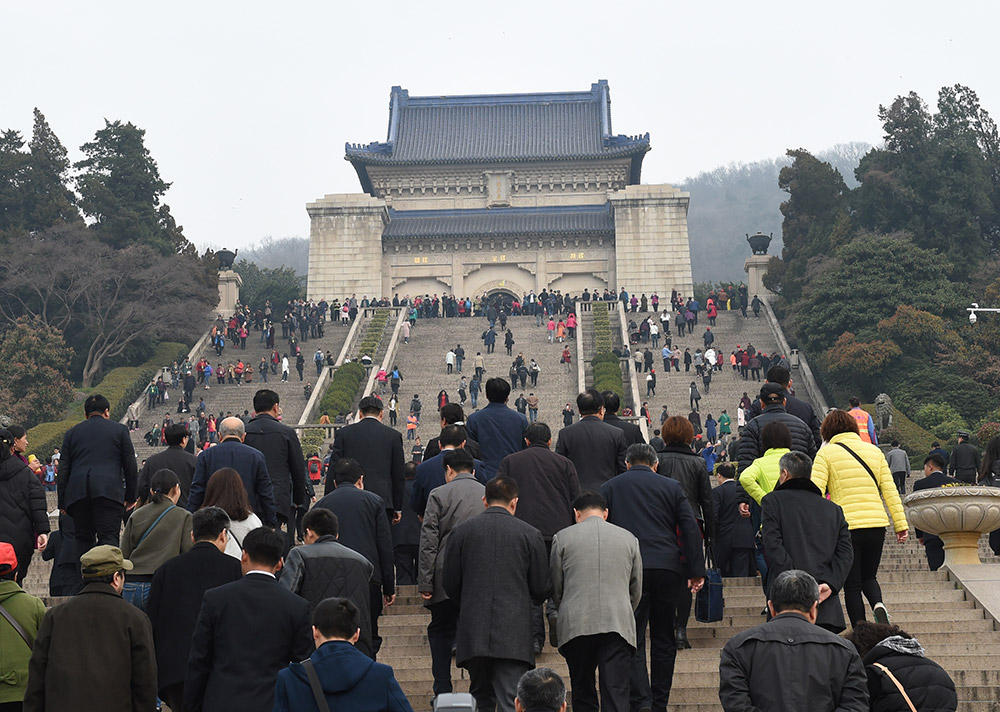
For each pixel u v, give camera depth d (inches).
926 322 2346.2
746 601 579.8
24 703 337.7
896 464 1115.9
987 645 506.3
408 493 629.6
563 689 280.2
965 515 599.2
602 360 2208.4
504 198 3499.0
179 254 3073.3
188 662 355.6
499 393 573.9
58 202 3166.8
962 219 2933.1
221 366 2379.4
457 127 3644.2
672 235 3267.7
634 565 394.9
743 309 2731.3
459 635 386.6
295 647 345.4
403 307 2706.7
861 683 307.1
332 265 3312.0
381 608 469.7
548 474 464.4
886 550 828.6
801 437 542.9
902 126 3070.9
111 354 2837.1
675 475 487.8
